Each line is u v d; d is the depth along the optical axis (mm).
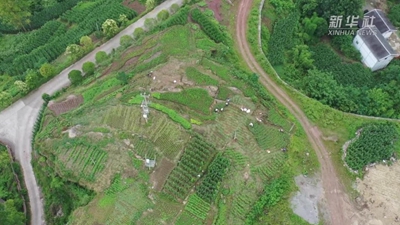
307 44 66375
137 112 48250
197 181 43906
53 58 64750
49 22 71188
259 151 47062
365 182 46000
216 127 48062
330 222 43031
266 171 45719
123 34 63844
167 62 54781
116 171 43969
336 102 54375
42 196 49344
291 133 49906
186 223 41250
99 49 62125
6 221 40219
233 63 57875
